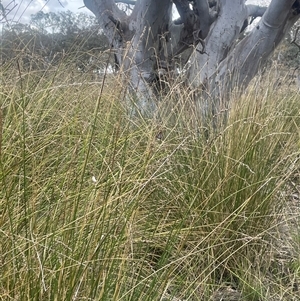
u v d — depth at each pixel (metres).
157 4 3.23
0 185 1.26
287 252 1.94
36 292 1.00
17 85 2.03
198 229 1.82
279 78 3.21
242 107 2.31
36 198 1.25
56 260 1.11
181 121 2.21
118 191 1.22
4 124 1.59
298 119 2.88
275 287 1.70
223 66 3.46
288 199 2.13
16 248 1.04
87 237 1.15
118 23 3.39
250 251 1.86
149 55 3.35
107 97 1.83
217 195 1.86
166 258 1.42
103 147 1.57
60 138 1.68
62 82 2.17
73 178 1.38
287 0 3.18
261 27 3.40
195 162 1.97
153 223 1.68
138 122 2.06
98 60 2.02
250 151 1.95
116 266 1.20
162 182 1.92
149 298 1.21
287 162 2.12
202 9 3.22
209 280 1.66
